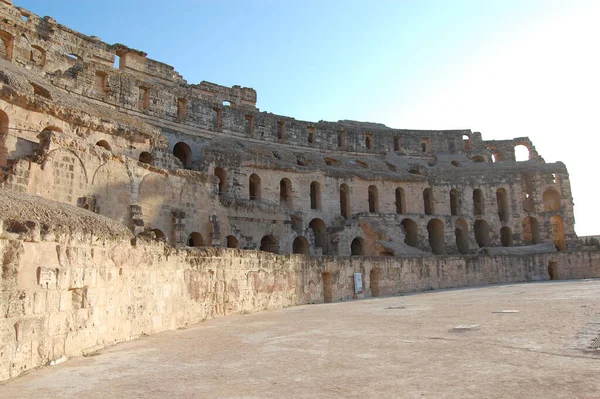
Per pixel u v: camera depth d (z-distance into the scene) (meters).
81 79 48.69
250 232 47.91
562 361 10.01
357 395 8.44
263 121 68.69
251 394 8.92
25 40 48.34
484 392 8.11
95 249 14.87
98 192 30.17
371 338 15.04
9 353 10.90
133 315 17.12
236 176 53.34
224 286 24.98
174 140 53.81
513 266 55.62
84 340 13.99
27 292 11.72
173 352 14.11
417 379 9.31
